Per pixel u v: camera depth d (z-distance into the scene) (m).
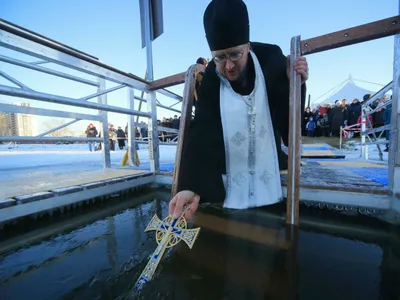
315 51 1.52
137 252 1.24
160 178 2.66
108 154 3.43
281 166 1.65
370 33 1.37
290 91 1.33
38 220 1.66
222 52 1.10
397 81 1.46
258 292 0.90
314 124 11.02
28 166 3.85
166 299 0.86
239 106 1.33
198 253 1.20
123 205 2.12
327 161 3.72
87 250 1.28
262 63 1.38
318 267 1.07
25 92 1.62
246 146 1.38
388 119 4.97
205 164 1.26
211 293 0.89
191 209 1.16
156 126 2.75
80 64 1.98
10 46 1.72
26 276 1.05
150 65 2.79
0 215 1.46
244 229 1.50
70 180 2.22
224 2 1.05
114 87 2.59
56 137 2.78
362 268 1.06
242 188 1.41
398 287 0.92
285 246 1.28
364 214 1.60
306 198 1.79
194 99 1.73
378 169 2.60
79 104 2.02
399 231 1.42
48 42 1.73
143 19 2.93
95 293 0.93
